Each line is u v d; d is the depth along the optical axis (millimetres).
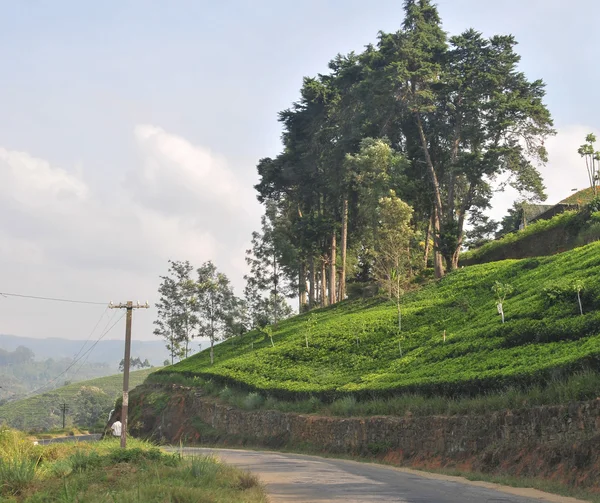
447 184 77000
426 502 17438
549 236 64812
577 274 43062
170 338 92500
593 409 22547
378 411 38156
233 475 19625
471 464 27312
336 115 79812
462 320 50844
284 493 19281
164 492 15148
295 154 85000
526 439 25422
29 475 18469
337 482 22312
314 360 58375
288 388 51781
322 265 92125
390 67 67312
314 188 87500
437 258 71438
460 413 30469
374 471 27203
